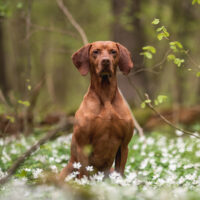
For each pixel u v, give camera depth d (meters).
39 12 24.20
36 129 12.80
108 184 5.54
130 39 17.83
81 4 25.72
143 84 17.39
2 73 21.27
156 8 20.84
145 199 5.06
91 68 6.84
